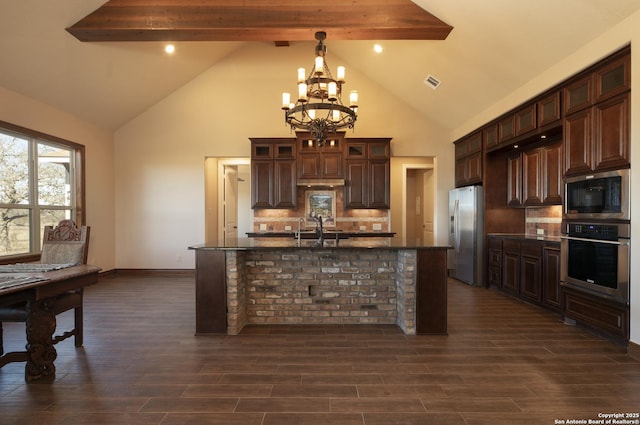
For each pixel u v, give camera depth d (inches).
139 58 194.7
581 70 126.0
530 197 184.1
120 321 143.9
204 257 129.4
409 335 128.0
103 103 213.2
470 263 212.7
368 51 212.5
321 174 238.2
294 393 86.8
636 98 104.5
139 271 248.2
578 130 130.3
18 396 85.6
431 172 281.4
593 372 97.6
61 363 104.0
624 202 109.3
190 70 234.7
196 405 81.6
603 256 118.6
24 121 172.9
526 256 169.8
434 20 150.9
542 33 129.6
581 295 130.0
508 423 74.7
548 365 102.1
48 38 153.6
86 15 151.3
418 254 129.1
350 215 253.3
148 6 151.7
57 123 194.7
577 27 119.1
